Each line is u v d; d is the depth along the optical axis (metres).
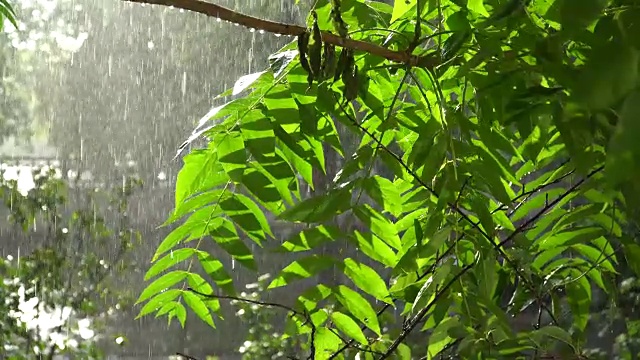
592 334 4.32
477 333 2.39
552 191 2.62
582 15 1.30
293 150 2.52
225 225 2.57
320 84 2.47
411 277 2.57
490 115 2.41
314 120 2.49
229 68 4.16
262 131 2.48
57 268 4.37
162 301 2.62
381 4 2.69
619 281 4.02
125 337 4.42
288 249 2.46
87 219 4.45
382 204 2.43
